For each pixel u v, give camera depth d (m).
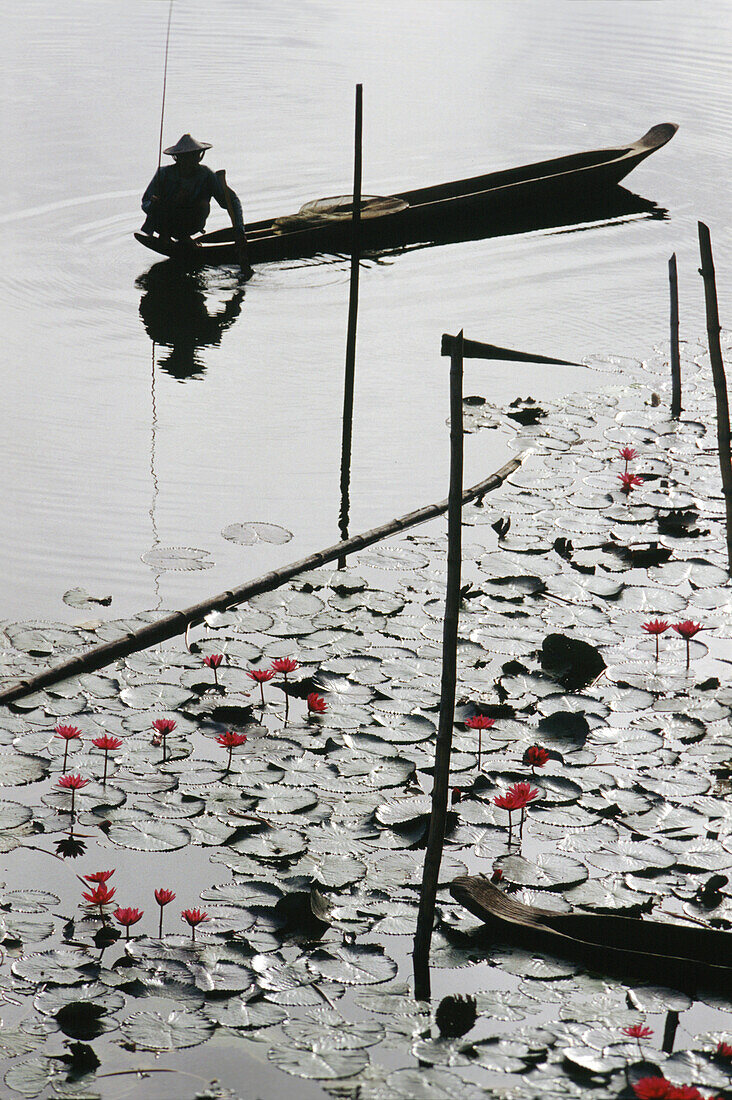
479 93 34.81
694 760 8.95
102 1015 6.36
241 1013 6.39
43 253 21.70
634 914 7.29
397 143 29.64
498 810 8.34
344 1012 6.43
